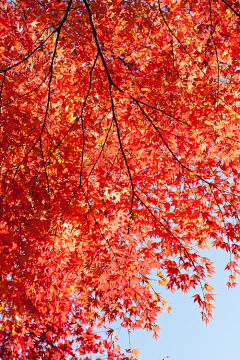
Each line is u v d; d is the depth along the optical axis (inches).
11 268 168.7
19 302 194.9
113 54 174.7
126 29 196.5
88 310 192.9
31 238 164.9
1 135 150.6
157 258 190.7
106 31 181.6
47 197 163.3
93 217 175.6
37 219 157.9
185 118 183.3
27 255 154.6
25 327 249.3
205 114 194.9
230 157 190.5
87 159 184.4
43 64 174.9
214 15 176.2
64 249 185.2
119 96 177.9
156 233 189.2
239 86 190.9
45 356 249.3
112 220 176.6
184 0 186.4
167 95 188.1
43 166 163.6
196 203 203.2
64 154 179.9
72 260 175.2
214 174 210.1
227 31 184.2
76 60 179.8
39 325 255.1
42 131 152.3
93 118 184.2
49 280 185.9
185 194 203.0
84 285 201.5
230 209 209.5
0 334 229.6
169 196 210.1
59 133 178.2
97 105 182.5
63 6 196.5
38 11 184.5
